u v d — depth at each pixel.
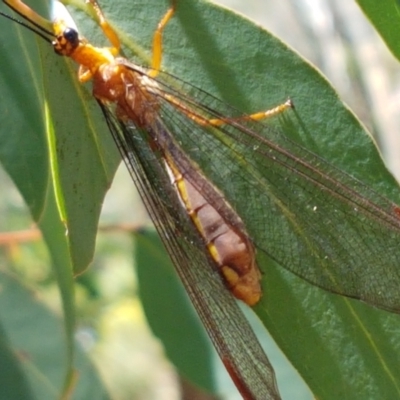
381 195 0.21
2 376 0.24
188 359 0.24
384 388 0.21
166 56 0.21
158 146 0.21
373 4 0.20
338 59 0.27
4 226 0.30
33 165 0.20
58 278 0.20
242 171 0.21
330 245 0.21
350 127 0.21
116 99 0.21
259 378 0.21
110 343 0.36
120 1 0.21
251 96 0.21
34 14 0.20
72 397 0.24
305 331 0.21
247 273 0.21
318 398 0.21
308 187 0.21
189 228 0.21
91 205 0.21
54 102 0.20
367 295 0.21
